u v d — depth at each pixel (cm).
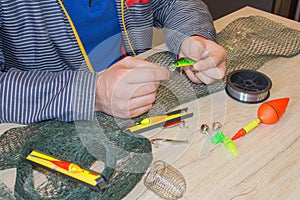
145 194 52
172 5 92
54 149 58
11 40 77
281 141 61
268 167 56
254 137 62
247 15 103
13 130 62
